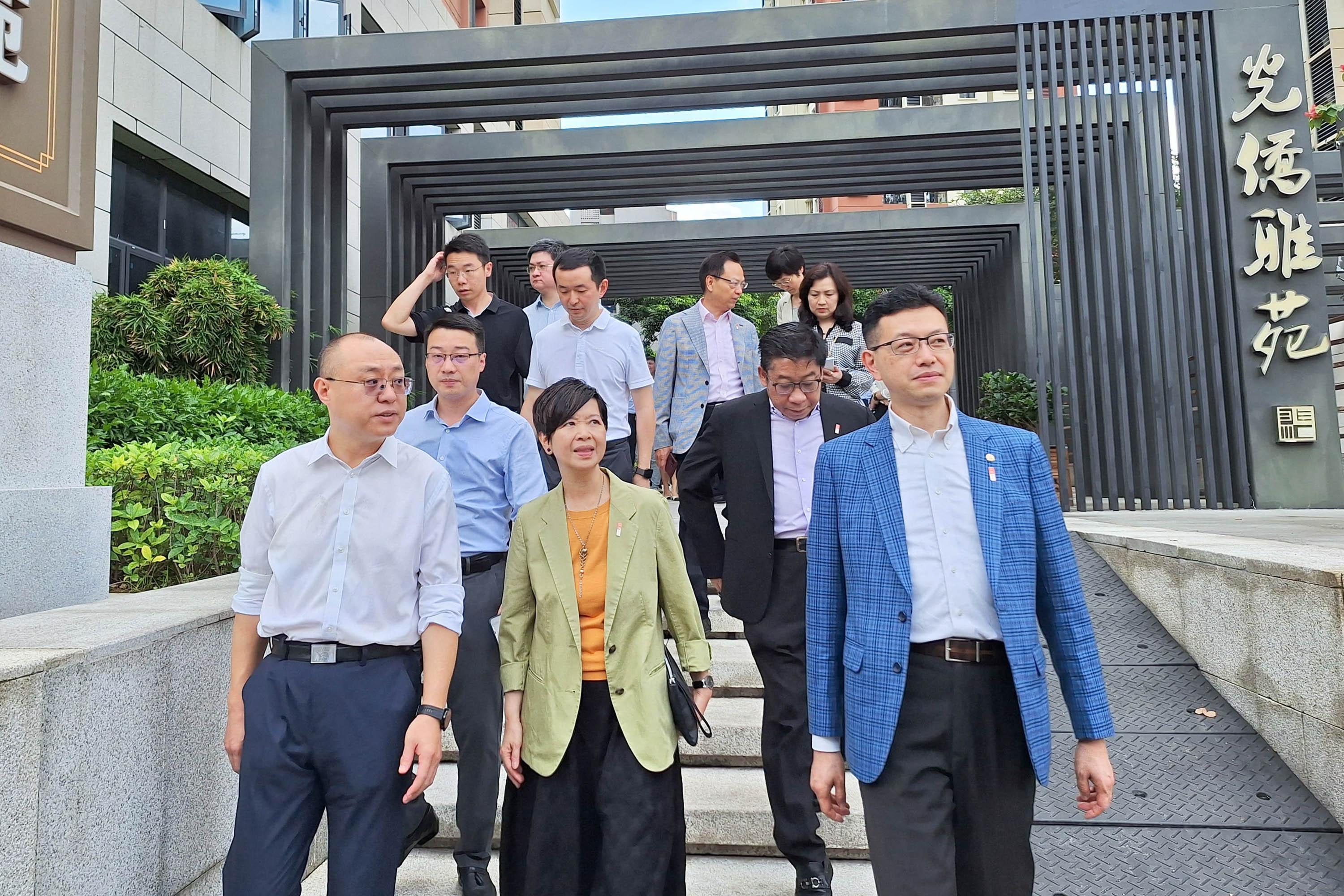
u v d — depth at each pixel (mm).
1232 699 3195
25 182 2939
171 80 8422
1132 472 6434
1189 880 2484
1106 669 3494
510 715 2229
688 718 2197
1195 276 6504
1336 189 10422
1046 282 6574
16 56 2893
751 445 2896
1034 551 1815
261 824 1793
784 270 4508
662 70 7539
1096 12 6750
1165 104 6645
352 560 1902
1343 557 2984
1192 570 3480
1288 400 6332
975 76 7922
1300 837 2580
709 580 4348
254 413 5344
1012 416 8820
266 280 7434
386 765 1846
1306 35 13953
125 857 2031
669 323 4246
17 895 1665
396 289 9195
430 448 2799
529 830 2166
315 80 7789
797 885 2617
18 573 2717
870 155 9305
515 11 23938
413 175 9352
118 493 3377
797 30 7125
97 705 1939
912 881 1695
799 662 2707
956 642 1781
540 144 9062
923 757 1764
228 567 3449
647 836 2090
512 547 2363
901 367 1854
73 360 3062
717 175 9914
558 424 2244
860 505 1896
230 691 1972
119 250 7961
